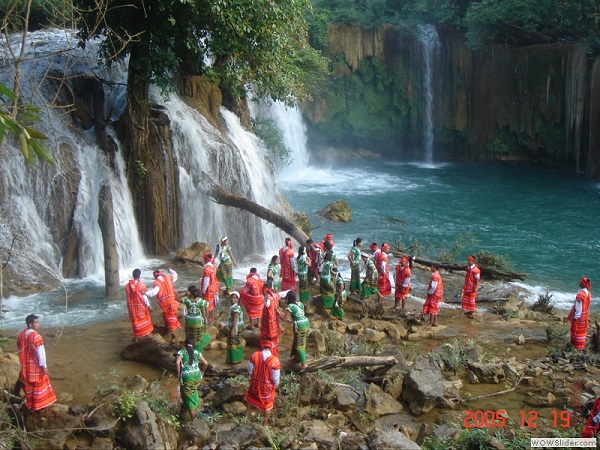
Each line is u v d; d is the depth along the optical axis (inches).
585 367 530.3
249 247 838.5
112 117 817.5
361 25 1508.4
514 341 584.1
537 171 1466.5
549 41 1454.2
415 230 1004.6
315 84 1364.4
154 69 703.1
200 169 799.1
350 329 589.3
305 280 633.6
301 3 829.2
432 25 1546.5
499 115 1508.4
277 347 509.0
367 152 1601.9
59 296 635.5
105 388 438.3
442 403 459.2
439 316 644.7
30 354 381.1
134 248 751.1
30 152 255.6
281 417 423.5
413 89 1552.7
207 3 678.5
